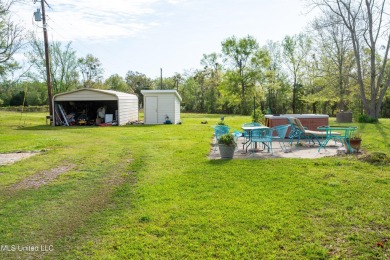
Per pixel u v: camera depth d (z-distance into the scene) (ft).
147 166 23.31
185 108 154.20
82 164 24.57
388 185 17.17
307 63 100.22
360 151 27.02
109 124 63.98
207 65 150.71
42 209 15.05
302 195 15.78
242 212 13.82
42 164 24.73
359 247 10.68
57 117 64.95
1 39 66.44
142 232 12.26
